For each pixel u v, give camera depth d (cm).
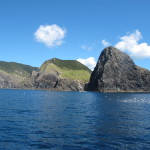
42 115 3466
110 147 1720
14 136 2031
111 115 3609
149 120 3138
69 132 2225
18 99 7919
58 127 2477
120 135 2120
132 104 6172
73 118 3192
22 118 3103
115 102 6906
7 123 2681
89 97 10150
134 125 2683
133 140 1934
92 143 1827
